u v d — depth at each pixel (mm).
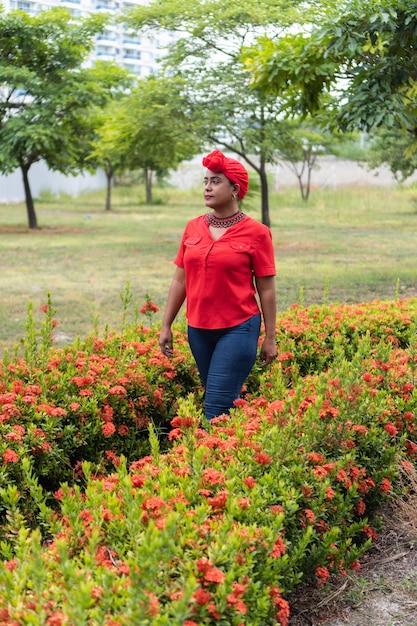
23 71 18734
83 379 3600
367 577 3018
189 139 17047
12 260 14820
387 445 3379
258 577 2250
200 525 2242
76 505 2410
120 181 42469
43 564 2049
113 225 23766
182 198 39594
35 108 19484
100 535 2289
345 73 7719
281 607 2242
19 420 3260
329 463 2936
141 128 16938
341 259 14625
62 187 39219
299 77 7520
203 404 4246
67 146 20766
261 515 2436
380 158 27281
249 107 17094
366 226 23016
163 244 17781
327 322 5277
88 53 20906
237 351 3730
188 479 2584
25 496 3064
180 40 16828
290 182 40312
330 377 3637
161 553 1955
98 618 1812
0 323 8562
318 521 2824
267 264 3758
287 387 4266
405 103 7152
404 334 5398
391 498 3398
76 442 3424
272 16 15727
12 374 3818
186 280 3850
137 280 12070
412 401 3699
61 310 9422
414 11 6758
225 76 16688
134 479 2477
